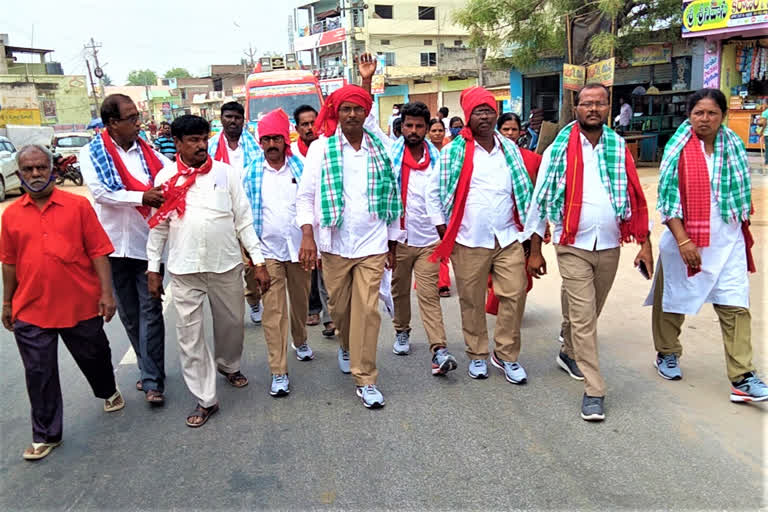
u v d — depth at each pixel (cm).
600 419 373
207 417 401
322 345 548
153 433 383
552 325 574
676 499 293
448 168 432
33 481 332
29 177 347
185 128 381
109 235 421
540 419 381
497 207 429
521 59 1689
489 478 318
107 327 618
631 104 1795
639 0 1543
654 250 819
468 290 440
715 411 381
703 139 391
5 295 359
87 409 423
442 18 4856
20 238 351
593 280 397
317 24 5159
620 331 538
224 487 319
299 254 414
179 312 392
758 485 303
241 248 454
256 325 614
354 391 438
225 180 399
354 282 414
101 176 403
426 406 408
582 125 395
